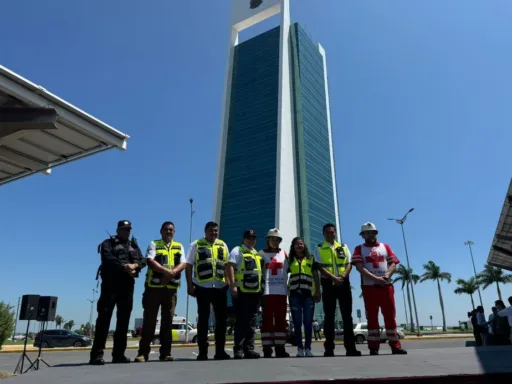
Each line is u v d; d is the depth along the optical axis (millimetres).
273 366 3934
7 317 23172
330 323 6684
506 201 15578
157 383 2809
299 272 6738
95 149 9438
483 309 15406
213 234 6445
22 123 7465
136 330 44344
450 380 3035
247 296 6285
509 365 3523
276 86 88000
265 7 94625
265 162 83438
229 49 98312
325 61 109750
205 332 5934
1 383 2918
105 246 5535
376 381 2943
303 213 80875
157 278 6012
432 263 74438
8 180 10703
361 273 6656
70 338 29672
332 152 100875
